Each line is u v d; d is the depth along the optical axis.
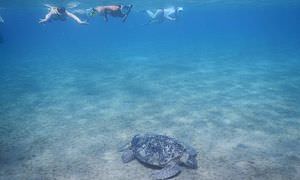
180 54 30.16
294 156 7.17
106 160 7.17
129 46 43.44
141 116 10.57
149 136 6.88
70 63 25.64
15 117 10.77
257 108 11.20
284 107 11.25
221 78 17.23
